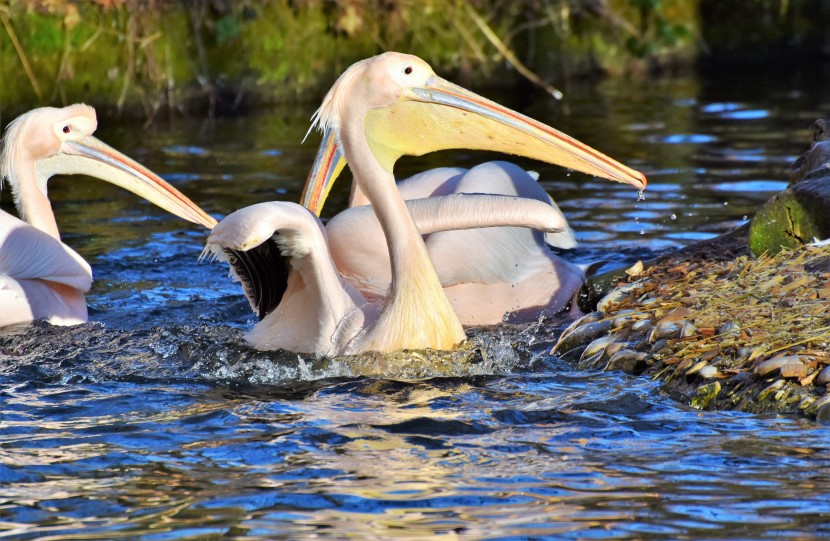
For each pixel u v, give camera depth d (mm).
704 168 19297
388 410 8531
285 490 6863
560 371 9820
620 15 33375
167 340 10664
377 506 6602
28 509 6621
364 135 9820
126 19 25609
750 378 8797
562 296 12164
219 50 27281
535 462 7324
